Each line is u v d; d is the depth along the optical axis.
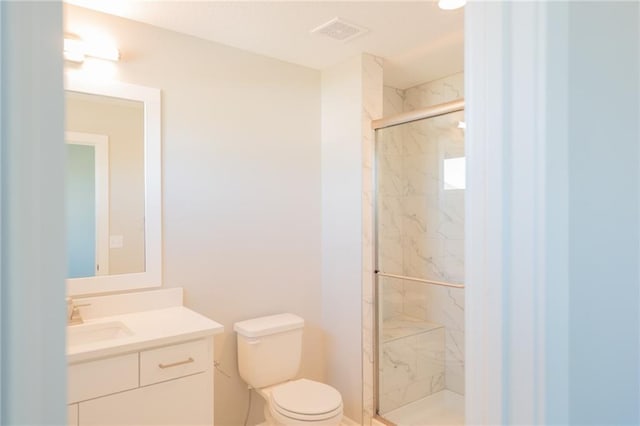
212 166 2.35
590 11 0.71
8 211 0.37
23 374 0.37
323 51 2.51
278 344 2.33
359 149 2.56
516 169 0.61
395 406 2.56
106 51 1.96
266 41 2.36
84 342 1.82
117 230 2.06
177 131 2.23
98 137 2.02
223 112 2.39
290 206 2.68
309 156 2.78
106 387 1.53
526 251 0.60
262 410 2.52
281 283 2.63
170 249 2.20
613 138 0.76
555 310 0.61
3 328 0.36
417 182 2.51
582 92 0.68
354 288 2.60
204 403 1.78
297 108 2.72
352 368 2.61
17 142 0.37
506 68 0.62
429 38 2.33
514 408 0.61
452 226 2.37
